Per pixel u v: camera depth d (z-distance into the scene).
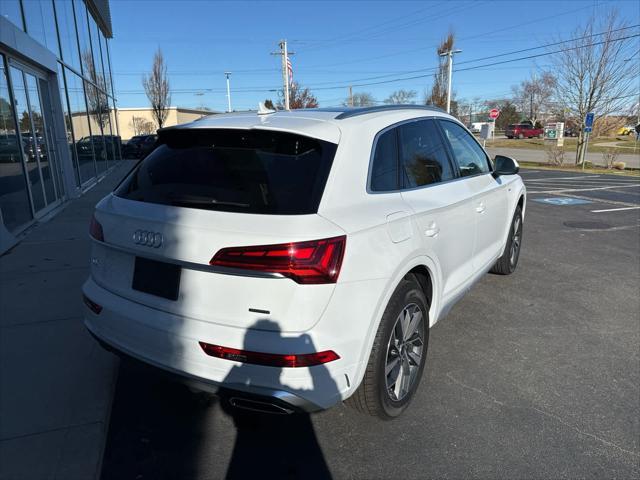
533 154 32.28
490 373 3.36
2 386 3.12
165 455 2.53
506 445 2.61
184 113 64.00
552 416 2.87
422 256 2.80
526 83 59.44
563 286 5.15
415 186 3.01
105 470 2.42
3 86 7.60
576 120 24.28
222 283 2.15
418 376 2.97
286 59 40.47
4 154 7.34
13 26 7.66
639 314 4.42
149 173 2.69
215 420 2.83
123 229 2.48
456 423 2.80
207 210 2.26
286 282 2.06
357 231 2.26
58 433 2.68
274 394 2.12
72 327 3.98
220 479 2.37
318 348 2.12
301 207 2.20
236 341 2.13
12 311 4.30
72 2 13.38
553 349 3.72
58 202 10.41
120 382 3.21
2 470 2.39
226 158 2.50
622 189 13.67
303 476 2.39
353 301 2.23
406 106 3.37
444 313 3.40
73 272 5.44
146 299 2.42
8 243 6.48
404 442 2.63
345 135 2.53
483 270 4.18
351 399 2.61
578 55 22.86
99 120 17.66
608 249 6.73
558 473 2.40
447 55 38.84
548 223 8.62
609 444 2.62
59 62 11.02
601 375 3.35
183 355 2.28
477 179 4.00
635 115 32.34
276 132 2.46
